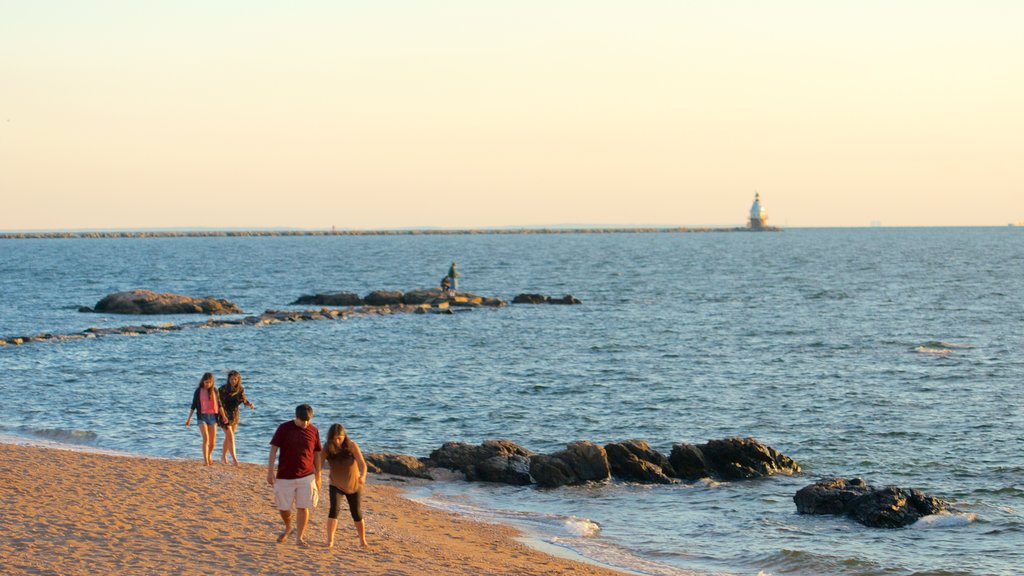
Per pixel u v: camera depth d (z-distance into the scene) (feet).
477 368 311.06
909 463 188.34
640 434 217.56
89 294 651.25
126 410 236.02
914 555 129.80
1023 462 188.24
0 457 152.35
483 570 109.60
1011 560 127.85
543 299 564.71
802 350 357.20
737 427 223.71
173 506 126.72
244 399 161.99
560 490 164.14
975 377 291.99
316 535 117.80
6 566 95.20
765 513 150.92
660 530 141.69
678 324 449.06
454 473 171.83
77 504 123.65
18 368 300.81
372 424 224.74
